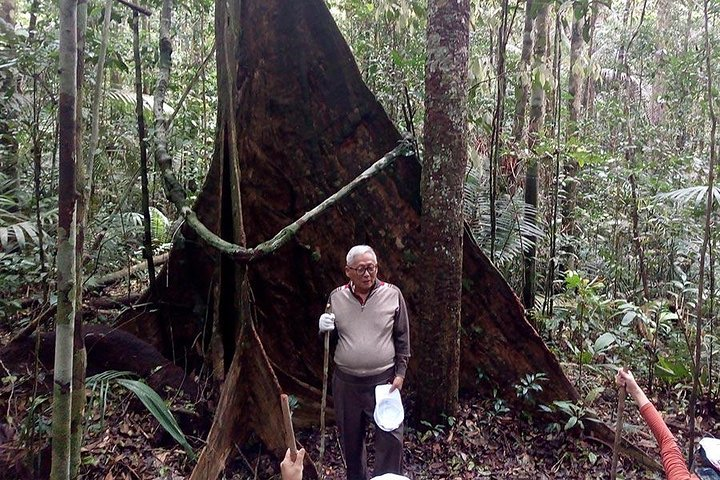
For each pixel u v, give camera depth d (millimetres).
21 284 4867
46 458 3354
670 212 6102
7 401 3789
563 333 5754
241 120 4383
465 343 4531
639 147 6914
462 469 3883
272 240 3732
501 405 4387
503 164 6910
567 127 7070
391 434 3387
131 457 3564
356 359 3400
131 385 3330
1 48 4996
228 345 4199
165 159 4332
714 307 5543
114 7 5465
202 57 7789
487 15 7336
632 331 5555
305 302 4629
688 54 6727
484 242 6051
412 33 7055
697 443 4195
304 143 4484
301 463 2039
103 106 6160
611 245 6688
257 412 3803
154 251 6777
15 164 5340
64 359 2189
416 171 4426
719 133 6410
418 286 4496
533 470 3924
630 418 4539
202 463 3295
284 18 4324
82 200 2605
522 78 5980
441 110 3842
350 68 4395
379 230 4500
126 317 4652
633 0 8430
